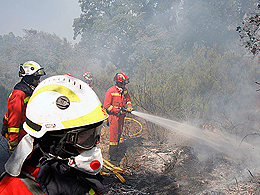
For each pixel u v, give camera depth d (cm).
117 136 507
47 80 109
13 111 331
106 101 499
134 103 716
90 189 106
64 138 98
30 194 96
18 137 340
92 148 107
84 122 100
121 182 387
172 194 347
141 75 1067
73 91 104
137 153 520
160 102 658
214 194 337
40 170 99
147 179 400
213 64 840
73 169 104
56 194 98
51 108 98
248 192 328
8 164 104
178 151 505
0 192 96
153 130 600
